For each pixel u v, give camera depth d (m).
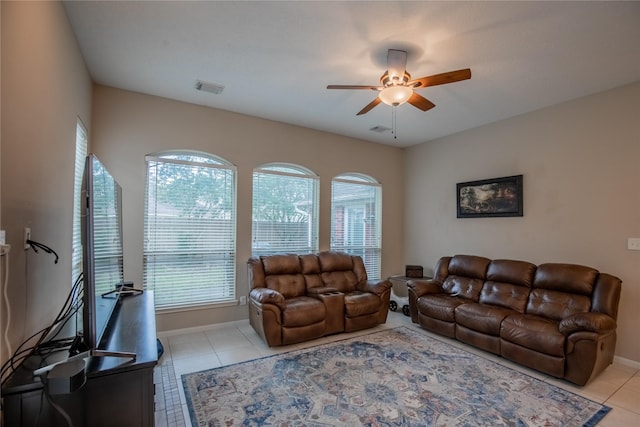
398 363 3.04
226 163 4.16
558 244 3.71
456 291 4.14
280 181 4.61
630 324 3.12
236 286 4.16
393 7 2.13
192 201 3.94
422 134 5.04
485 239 4.49
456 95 3.53
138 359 1.35
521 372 2.88
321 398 2.41
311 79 3.22
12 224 1.36
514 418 2.19
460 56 2.72
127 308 2.26
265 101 3.79
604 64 2.83
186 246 3.89
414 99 2.84
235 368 2.88
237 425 2.08
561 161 3.71
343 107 3.96
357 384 2.62
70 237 2.36
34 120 1.62
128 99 3.53
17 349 1.38
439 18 2.23
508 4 2.08
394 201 5.75
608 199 3.32
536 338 2.83
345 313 3.86
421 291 4.15
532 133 3.99
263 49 2.68
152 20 2.30
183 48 2.68
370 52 2.70
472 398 2.44
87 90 3.03
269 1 2.09
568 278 3.22
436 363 3.05
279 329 3.36
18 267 1.42
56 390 1.06
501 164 4.32
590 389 2.60
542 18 2.21
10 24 1.35
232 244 4.18
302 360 3.07
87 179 1.38
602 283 3.01
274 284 3.97
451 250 4.96
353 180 5.31
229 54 2.77
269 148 4.43
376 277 5.55
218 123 4.05
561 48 2.58
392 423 2.12
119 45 2.63
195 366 2.91
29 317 1.55
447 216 5.05
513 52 2.65
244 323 4.16
